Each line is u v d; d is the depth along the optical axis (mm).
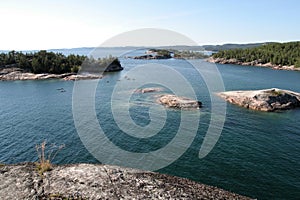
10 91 62750
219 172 20812
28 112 41344
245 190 18531
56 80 81375
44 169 10000
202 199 9141
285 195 17984
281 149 25750
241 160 23016
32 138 29297
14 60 98188
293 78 84938
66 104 46781
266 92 45531
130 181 9633
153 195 8789
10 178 9234
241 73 97062
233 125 33188
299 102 44719
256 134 30016
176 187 9742
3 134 30906
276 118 37094
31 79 84188
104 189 8820
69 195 8336
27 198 8078
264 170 21344
